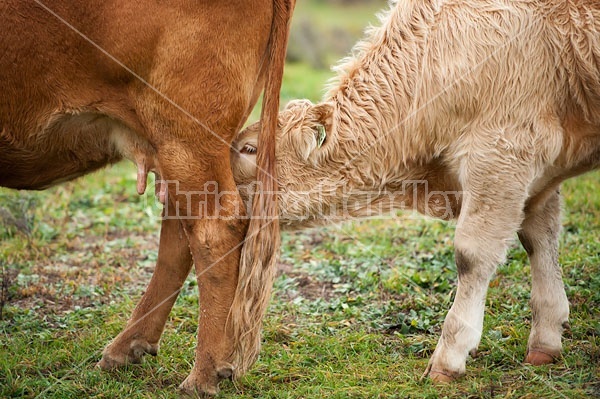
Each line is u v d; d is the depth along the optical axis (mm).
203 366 6438
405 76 6781
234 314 6344
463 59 6594
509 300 8141
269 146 6449
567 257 8891
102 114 6391
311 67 23109
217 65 6184
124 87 6277
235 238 6438
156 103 6223
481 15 6609
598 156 6910
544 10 6566
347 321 7980
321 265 9531
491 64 6531
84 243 10469
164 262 7031
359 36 26500
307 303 8500
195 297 8586
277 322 7984
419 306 8266
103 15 6090
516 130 6555
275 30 6402
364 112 6848
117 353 7020
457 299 6633
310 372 6902
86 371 6859
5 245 10070
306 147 6781
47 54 6180
